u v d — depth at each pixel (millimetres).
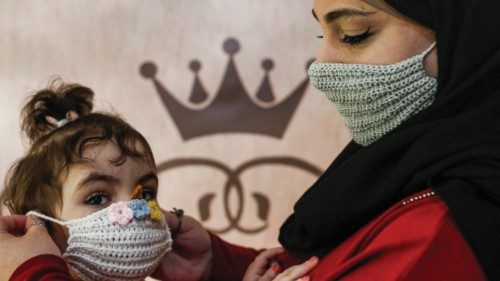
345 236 1325
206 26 2441
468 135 1151
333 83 1324
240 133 2469
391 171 1243
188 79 2447
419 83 1267
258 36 2451
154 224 1492
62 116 1681
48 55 2396
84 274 1457
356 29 1267
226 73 2455
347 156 1490
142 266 1479
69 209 1460
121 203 1451
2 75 2383
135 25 2420
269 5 2449
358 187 1266
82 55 2408
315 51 2465
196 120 2455
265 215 2482
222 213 2473
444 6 1217
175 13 2432
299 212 1393
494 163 1106
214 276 1715
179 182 2457
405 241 1131
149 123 2439
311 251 1423
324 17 1303
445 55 1219
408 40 1255
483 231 1090
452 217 1111
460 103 1207
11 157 2377
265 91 2465
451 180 1147
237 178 2473
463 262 1096
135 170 1521
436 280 1096
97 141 1500
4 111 2381
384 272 1135
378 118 1313
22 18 2385
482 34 1197
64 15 2396
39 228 1318
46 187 1501
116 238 1427
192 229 1665
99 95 2412
